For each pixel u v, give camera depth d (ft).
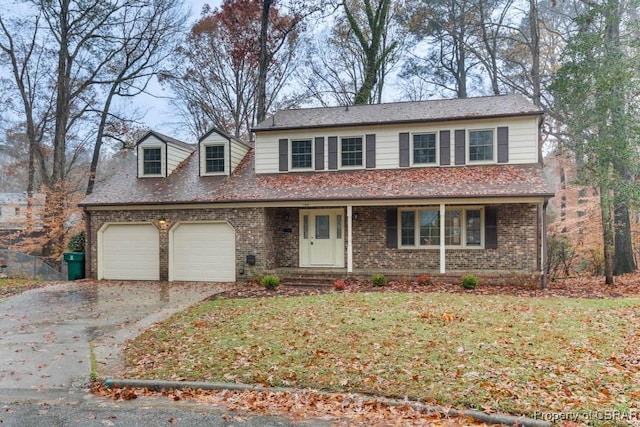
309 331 25.34
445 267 48.26
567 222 63.00
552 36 79.77
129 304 36.99
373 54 76.84
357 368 19.33
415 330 24.97
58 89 74.90
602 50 44.78
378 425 14.69
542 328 25.14
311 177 50.88
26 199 74.54
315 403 16.57
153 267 51.52
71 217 77.56
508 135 47.21
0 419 15.84
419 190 44.34
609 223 44.62
